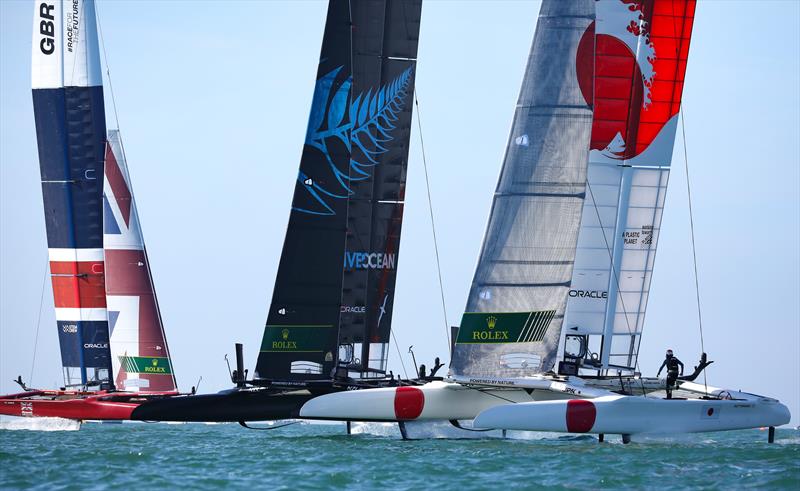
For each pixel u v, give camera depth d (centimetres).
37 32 13575
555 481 7381
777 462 8388
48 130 13600
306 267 9700
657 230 10150
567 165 9275
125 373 13538
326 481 7350
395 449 9088
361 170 10450
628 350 10094
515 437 9919
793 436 13338
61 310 13625
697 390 9656
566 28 9288
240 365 9806
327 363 9688
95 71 13612
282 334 9638
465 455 8625
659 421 8944
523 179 9262
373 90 10475
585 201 10000
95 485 7256
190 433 12525
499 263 9275
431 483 7281
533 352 9312
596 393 8925
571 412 8700
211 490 7056
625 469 7900
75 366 13600
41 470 7925
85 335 13588
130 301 13588
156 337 13575
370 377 10388
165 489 7094
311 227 9738
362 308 10438
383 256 10594
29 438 10994
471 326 9288
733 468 8031
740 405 9275
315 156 9812
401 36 10638
